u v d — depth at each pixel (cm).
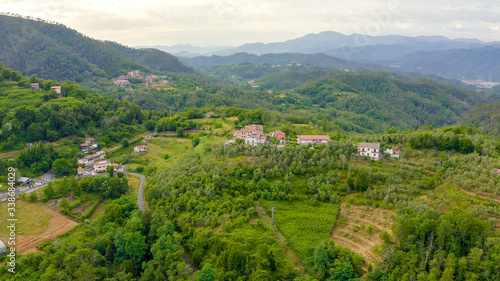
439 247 5397
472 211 6350
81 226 7994
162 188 9288
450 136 9850
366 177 8112
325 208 7688
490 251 5078
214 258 6309
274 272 5866
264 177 8981
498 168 7875
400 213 6862
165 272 5988
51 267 5606
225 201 7844
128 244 6500
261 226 7050
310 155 9900
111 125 16062
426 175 8394
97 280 5744
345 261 5756
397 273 5297
